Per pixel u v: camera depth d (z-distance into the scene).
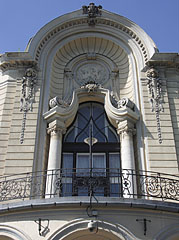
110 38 17.48
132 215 10.52
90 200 10.42
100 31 17.64
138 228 10.32
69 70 16.92
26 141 14.11
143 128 14.59
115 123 15.12
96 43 17.77
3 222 10.65
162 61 16.14
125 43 17.31
